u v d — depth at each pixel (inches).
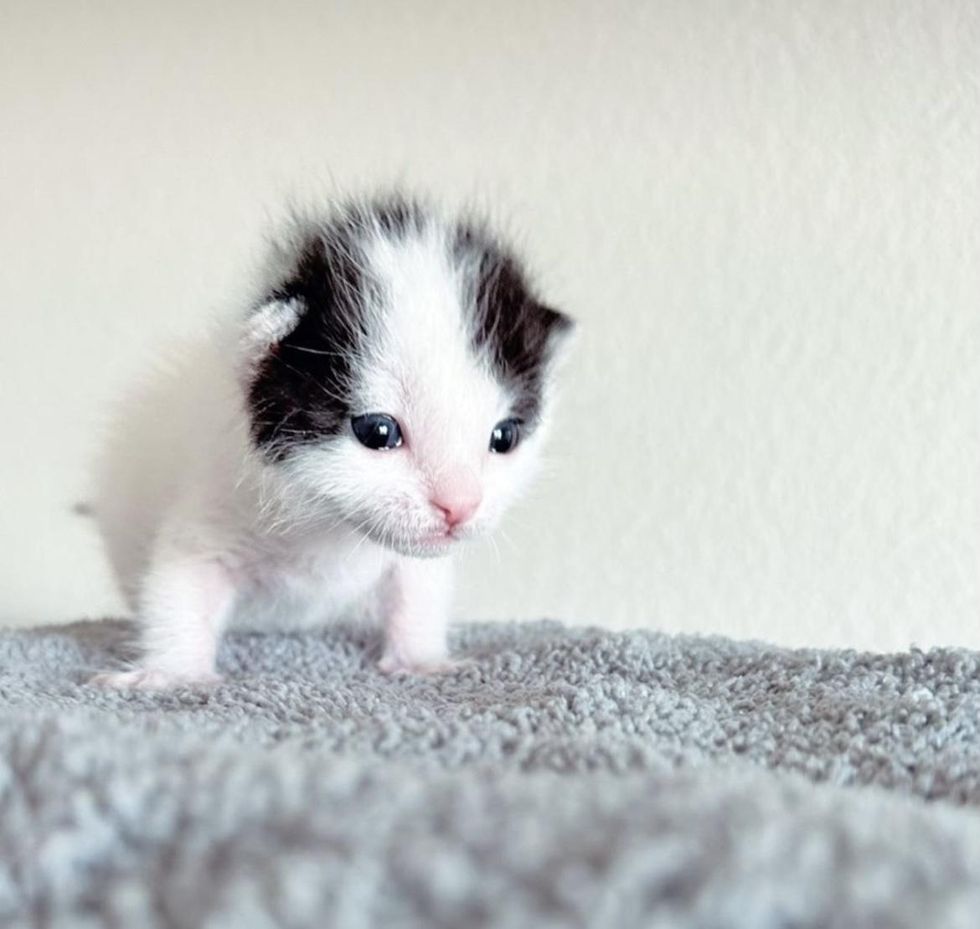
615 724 7.3
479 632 11.3
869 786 6.6
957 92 12.1
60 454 13.4
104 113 13.3
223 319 9.9
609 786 5.5
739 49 12.4
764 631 12.7
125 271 13.3
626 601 12.9
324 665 10.0
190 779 5.5
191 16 13.2
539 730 7.2
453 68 13.0
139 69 13.2
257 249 11.5
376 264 9.1
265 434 8.9
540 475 10.6
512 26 12.8
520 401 9.1
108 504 10.7
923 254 12.3
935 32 12.1
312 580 10.0
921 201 12.2
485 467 8.9
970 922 4.2
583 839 4.7
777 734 7.4
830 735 7.4
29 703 8.0
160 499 10.2
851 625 12.6
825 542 12.6
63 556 13.4
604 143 12.7
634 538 12.9
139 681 9.2
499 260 9.5
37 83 13.3
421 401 8.6
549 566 12.9
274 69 13.2
